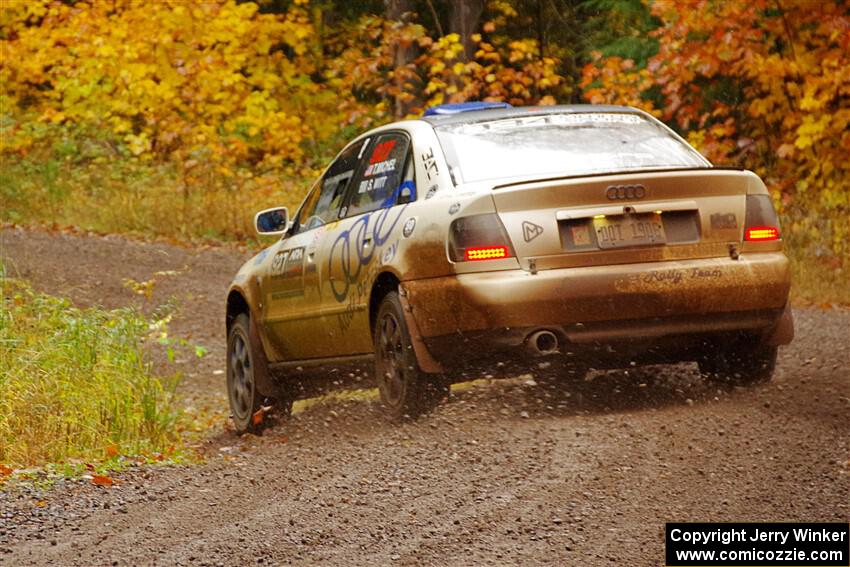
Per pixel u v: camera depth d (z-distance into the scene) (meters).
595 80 56.25
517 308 17.05
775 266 18.06
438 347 17.72
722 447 15.69
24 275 40.19
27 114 62.88
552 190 17.31
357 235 19.61
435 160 18.70
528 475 14.85
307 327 21.06
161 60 60.53
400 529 12.88
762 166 45.19
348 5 76.00
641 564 11.34
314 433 20.33
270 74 61.50
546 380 20.17
